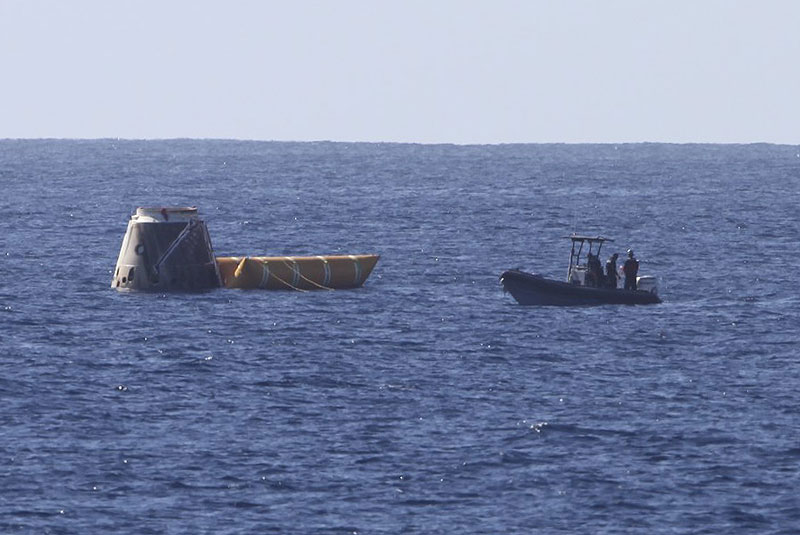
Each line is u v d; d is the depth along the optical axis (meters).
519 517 129.75
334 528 126.69
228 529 126.06
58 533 124.88
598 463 145.00
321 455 147.00
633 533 126.06
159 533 125.06
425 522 128.25
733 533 126.31
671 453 148.50
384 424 159.38
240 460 144.88
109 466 142.38
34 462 143.25
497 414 164.12
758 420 162.00
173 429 156.38
